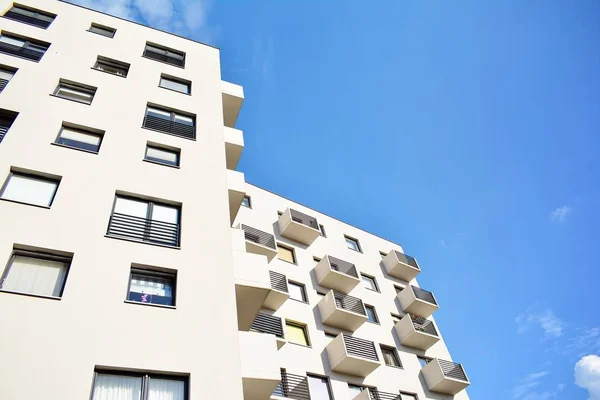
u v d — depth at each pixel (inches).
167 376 385.1
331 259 1069.8
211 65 867.4
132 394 363.6
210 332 425.7
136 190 536.1
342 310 933.8
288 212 1099.9
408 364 1008.2
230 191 668.1
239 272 545.0
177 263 476.1
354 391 861.2
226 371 401.1
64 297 396.8
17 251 420.2
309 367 834.8
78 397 339.0
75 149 545.3
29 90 593.3
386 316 1096.2
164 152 622.5
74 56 703.7
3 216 435.8
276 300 869.2
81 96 645.9
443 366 1007.6
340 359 854.5
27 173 492.1
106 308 404.8
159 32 884.6
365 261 1227.2
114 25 836.0
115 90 676.1
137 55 788.0
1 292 381.4
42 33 721.0
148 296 443.8
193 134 671.8
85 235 456.4
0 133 524.1
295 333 890.7
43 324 370.6
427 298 1179.9
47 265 424.5
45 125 555.5
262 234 960.3
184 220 529.3
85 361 361.1
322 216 1262.3
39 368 342.6
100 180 523.5
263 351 470.0
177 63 834.2
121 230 485.4
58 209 466.6
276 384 461.1
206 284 467.8
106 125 605.3
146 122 647.1
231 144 751.7
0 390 321.1
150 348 391.9
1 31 679.7
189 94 756.6
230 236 532.1
